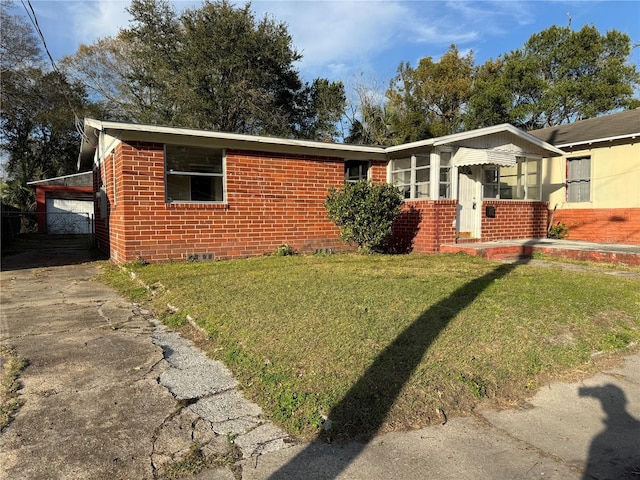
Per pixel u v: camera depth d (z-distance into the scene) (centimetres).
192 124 2366
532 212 1237
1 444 238
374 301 503
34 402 288
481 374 330
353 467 225
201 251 907
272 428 259
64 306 559
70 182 2308
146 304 562
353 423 261
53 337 428
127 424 261
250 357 352
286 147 1005
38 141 3000
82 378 328
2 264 977
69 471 215
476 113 2830
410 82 3184
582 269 797
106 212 1091
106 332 446
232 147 940
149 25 2466
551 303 509
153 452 233
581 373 359
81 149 1405
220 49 2362
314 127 2916
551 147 1195
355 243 1070
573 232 1305
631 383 343
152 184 852
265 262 855
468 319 438
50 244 1562
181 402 290
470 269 754
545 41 2802
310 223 1055
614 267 823
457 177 1058
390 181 1170
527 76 2659
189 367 350
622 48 2669
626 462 237
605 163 1233
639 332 450
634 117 1343
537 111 2650
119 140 829
